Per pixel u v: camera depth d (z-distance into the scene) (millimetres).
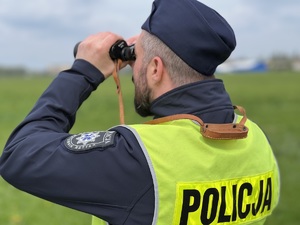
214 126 1506
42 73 50594
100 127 12398
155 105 1574
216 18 1562
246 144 1675
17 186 1553
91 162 1461
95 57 1703
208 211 1497
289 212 5375
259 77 37938
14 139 1575
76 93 1665
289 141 10148
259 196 1679
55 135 1537
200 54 1521
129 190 1442
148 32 1585
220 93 1589
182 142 1490
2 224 5035
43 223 5070
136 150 1452
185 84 1540
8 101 18969
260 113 15531
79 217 5328
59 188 1477
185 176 1460
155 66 1566
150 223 1435
